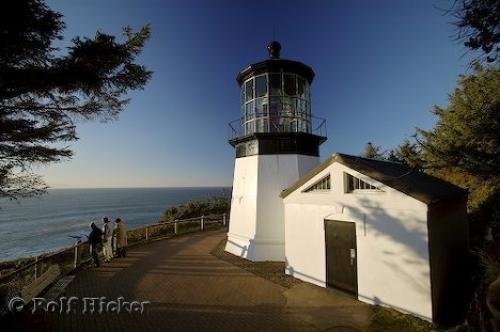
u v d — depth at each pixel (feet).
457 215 28.37
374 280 24.98
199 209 91.91
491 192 38.65
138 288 29.35
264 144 42.14
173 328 21.03
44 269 34.45
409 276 22.76
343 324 21.67
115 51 21.15
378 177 24.71
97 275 33.65
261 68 43.24
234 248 44.24
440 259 23.40
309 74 46.01
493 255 24.27
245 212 43.32
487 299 15.24
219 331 20.63
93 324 21.57
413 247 22.66
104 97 24.41
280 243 39.73
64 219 244.42
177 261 39.99
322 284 29.35
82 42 20.45
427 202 21.72
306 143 43.32
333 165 28.81
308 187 31.40
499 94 27.71
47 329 20.74
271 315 23.25
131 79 23.11
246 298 26.68
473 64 14.73
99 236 37.93
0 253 123.03
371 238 25.39
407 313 22.70
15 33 19.03
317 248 30.12
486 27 13.38
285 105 43.50
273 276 33.01
